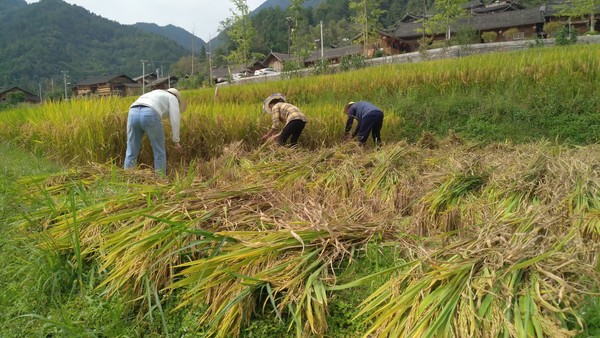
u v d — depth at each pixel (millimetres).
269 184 4203
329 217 3246
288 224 3096
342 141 8047
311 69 25109
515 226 2828
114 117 7062
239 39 37594
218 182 4398
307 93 15055
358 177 4551
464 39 27719
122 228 3410
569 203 3064
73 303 2953
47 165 6246
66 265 3268
